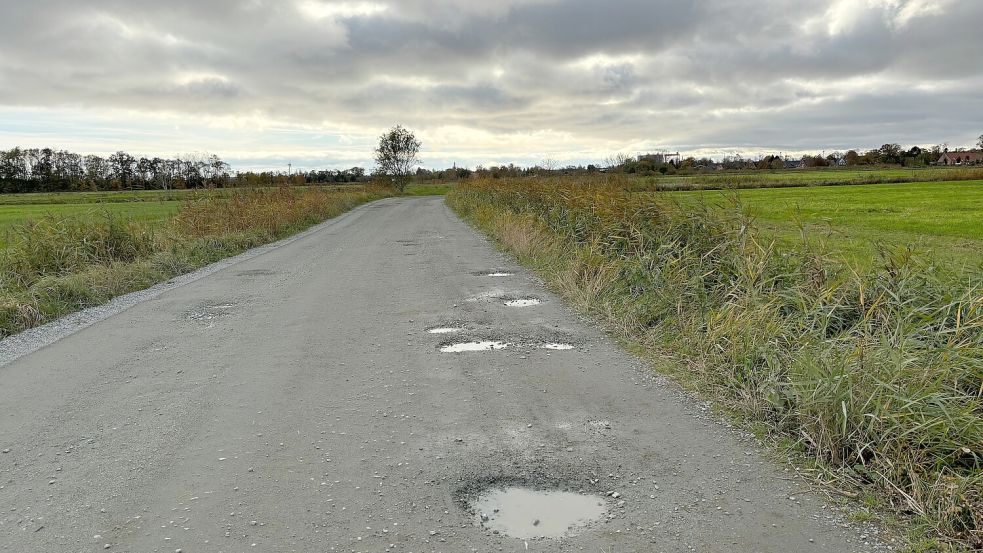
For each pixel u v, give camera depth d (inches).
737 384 183.5
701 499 125.4
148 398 189.6
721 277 267.3
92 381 207.0
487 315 292.7
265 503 126.0
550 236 486.0
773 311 216.8
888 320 185.6
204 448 153.2
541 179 729.0
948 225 731.4
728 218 304.5
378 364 220.5
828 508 121.5
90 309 329.4
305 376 208.4
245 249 613.6
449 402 182.2
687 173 2297.0
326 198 1233.4
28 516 123.0
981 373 153.5
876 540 110.3
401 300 334.3
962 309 181.2
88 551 110.3
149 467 143.5
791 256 259.3
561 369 211.0
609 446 151.0
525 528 116.3
